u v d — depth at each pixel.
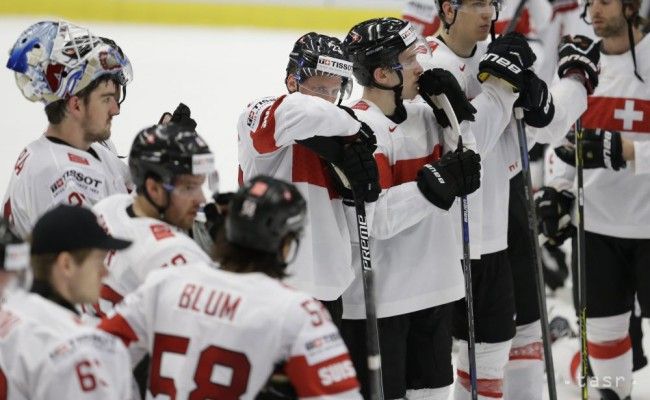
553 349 17.31
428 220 12.49
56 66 11.49
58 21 11.74
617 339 16.16
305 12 40.12
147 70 34.22
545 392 16.78
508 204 14.29
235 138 28.28
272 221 8.33
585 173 15.81
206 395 8.31
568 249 21.28
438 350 12.80
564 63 14.38
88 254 8.31
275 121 11.41
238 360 8.23
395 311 12.40
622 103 15.57
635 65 15.16
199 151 9.22
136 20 41.25
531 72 13.00
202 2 41.03
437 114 12.67
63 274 8.28
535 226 13.59
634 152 14.83
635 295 16.88
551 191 15.81
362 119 12.23
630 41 15.16
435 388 12.91
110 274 9.55
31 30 11.67
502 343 13.97
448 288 12.67
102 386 7.93
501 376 14.20
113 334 8.66
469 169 12.06
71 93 11.56
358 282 12.54
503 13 20.81
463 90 13.31
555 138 14.29
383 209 11.99
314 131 11.20
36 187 11.54
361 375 12.67
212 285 8.45
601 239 15.95
